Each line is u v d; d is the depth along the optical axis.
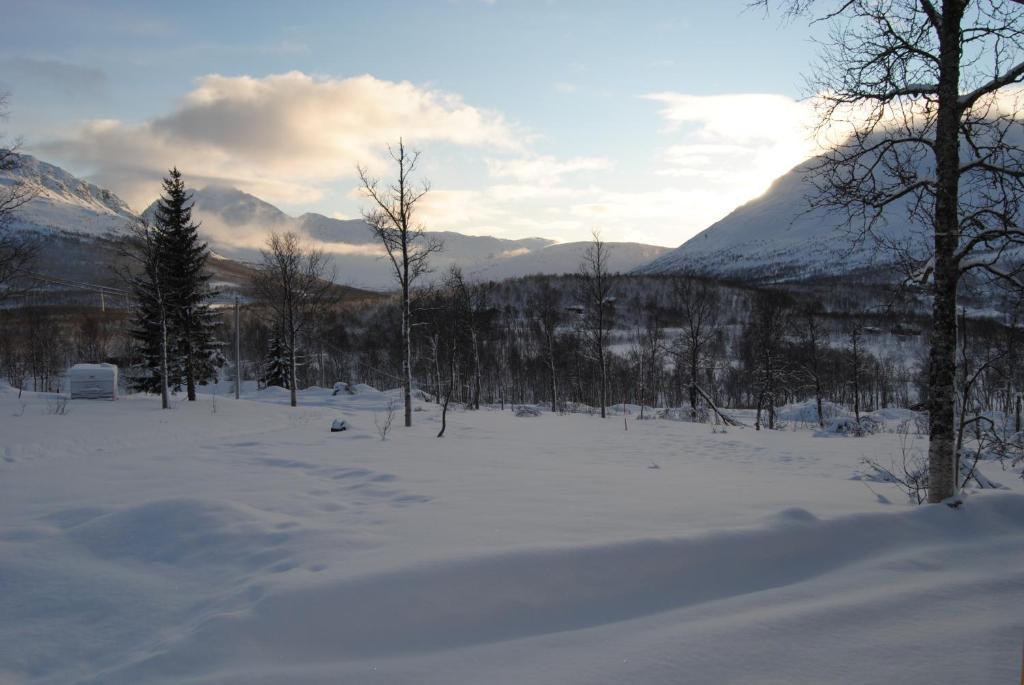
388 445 17.83
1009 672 3.97
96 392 30.02
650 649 4.31
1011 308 9.30
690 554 5.95
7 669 4.38
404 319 23.59
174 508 7.95
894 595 5.24
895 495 10.12
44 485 11.37
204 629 4.44
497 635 4.74
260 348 72.94
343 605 4.80
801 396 63.81
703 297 55.94
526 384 66.38
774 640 4.43
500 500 9.23
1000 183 8.41
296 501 9.31
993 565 6.05
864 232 9.42
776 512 6.95
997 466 14.79
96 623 5.14
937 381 8.23
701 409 39.44
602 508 8.42
